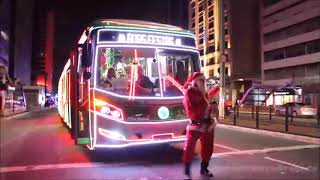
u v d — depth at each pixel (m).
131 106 10.20
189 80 8.95
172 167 9.94
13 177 9.06
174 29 11.12
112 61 10.38
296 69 76.00
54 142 16.34
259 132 19.92
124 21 10.92
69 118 15.60
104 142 10.04
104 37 10.39
